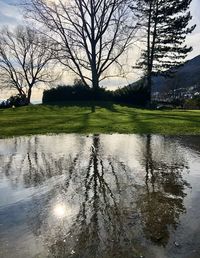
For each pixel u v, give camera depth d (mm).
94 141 11148
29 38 51250
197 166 7410
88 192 5523
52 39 35750
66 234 3941
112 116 20500
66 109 27609
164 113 23172
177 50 42469
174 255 3410
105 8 35812
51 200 5156
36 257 3445
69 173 6824
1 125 16641
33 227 4152
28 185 6012
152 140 11328
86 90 36281
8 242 3762
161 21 41375
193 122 16547
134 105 35250
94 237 3854
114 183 6047
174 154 8797
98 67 37344
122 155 8672
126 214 4520
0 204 5023
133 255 3436
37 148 9938
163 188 5727
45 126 15727
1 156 8805
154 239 3768
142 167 7312
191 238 3768
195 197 5219
